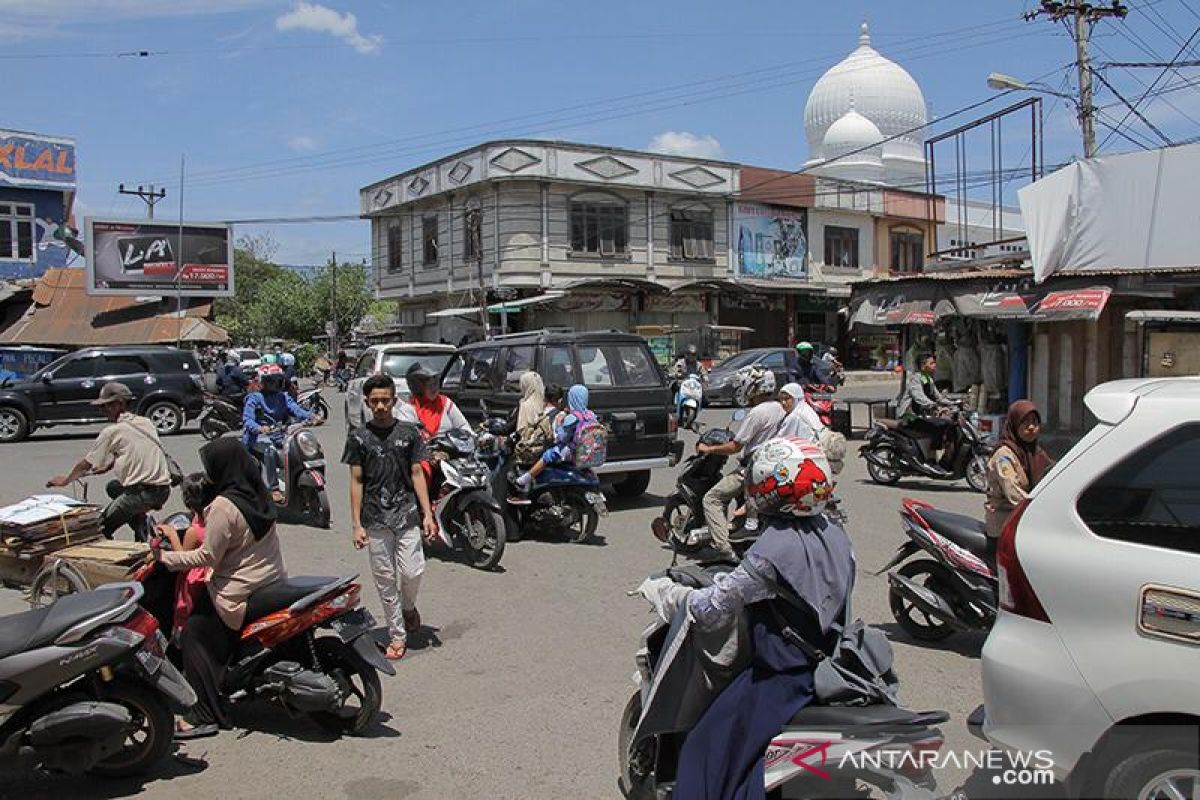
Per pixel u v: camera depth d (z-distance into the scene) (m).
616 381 11.17
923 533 6.21
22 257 34.75
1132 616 3.19
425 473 6.27
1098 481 3.45
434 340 37.16
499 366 11.48
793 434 7.81
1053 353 16.38
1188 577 3.11
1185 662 3.04
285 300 53.50
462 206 34.75
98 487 13.13
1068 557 3.38
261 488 4.95
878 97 44.31
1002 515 5.88
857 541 9.44
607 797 4.19
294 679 4.72
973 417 12.73
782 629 3.20
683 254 36.41
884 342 42.12
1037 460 6.00
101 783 4.41
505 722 5.04
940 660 6.01
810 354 16.47
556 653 6.15
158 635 4.53
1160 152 14.41
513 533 9.42
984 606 5.91
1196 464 3.28
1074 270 15.01
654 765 3.77
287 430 10.55
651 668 3.79
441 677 5.74
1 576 7.02
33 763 4.20
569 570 8.27
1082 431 15.91
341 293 53.34
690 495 8.58
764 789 3.03
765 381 7.87
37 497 7.32
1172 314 13.06
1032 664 3.37
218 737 4.90
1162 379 3.82
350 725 4.90
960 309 15.81
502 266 33.03
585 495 9.14
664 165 35.41
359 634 4.82
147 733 4.43
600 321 34.50
